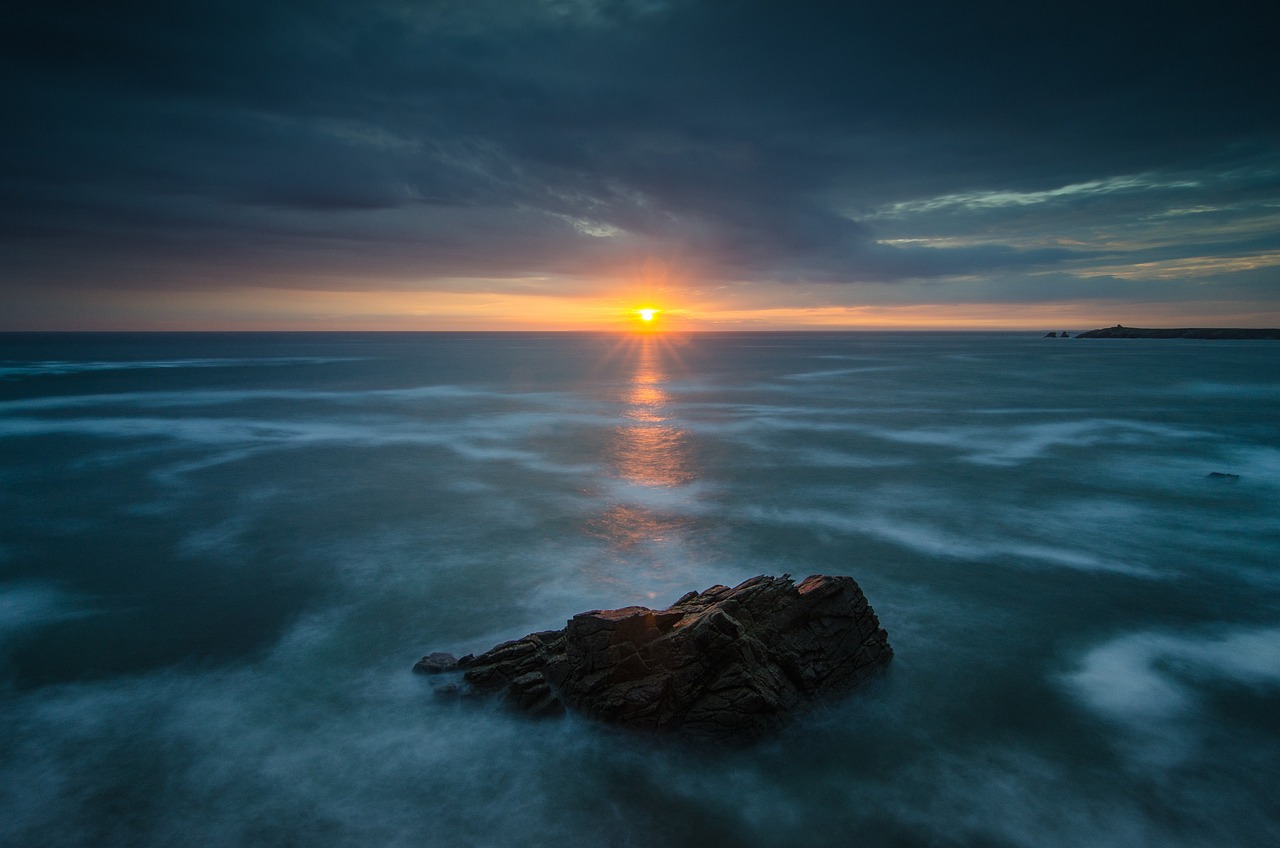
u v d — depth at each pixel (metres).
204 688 16.03
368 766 13.22
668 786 12.72
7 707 15.20
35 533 27.34
